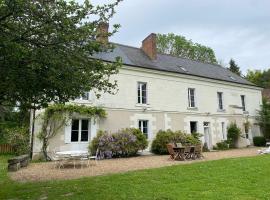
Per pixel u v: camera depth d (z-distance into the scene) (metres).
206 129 23.14
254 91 27.70
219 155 16.47
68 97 7.55
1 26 6.32
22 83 6.78
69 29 6.63
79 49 6.95
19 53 5.73
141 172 9.66
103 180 8.36
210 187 7.14
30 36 6.52
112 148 16.05
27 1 6.11
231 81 25.30
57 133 15.92
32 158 15.34
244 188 6.96
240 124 25.28
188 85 22.30
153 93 20.05
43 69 6.60
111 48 7.76
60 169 11.52
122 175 9.12
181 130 21.03
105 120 17.56
